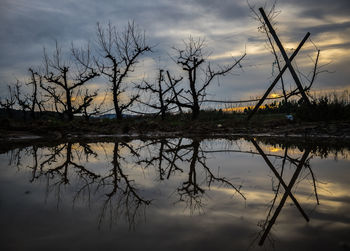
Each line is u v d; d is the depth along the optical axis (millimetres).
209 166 4531
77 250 1479
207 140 9617
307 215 2014
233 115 18531
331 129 9383
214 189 2912
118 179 3605
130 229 1786
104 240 1611
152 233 1715
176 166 4656
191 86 19531
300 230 1731
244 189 2877
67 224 1891
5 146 7969
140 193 2803
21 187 3100
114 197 2641
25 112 22859
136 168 4520
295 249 1460
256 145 7461
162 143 8836
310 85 13633
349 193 2625
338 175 3488
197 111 19656
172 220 1954
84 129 12734
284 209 2168
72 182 3404
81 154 6305
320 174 3576
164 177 3719
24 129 11438
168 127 14203
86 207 2301
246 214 2064
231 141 8812
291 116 11695
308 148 6480
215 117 18062
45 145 8266
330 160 4730
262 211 2131
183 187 3064
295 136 9625
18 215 2090
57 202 2463
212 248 1480
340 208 2168
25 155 6066
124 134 12680
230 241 1573
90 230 1776
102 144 8617
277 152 5992
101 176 3832
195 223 1883
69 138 11039
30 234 1711
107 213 2133
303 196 2549
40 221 1952
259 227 1790
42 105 22922
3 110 24922
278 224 1837
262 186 3002
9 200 2527
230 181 3309
